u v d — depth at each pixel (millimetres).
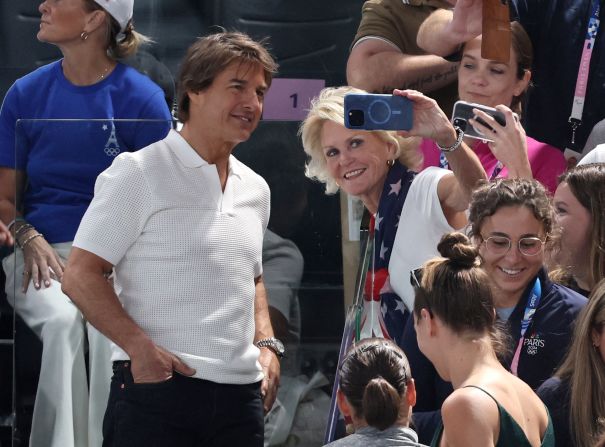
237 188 14789
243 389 14414
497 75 18078
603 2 18906
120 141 16469
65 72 18672
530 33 19094
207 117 14336
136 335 13828
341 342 16609
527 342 14180
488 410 11516
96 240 13953
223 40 14375
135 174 14070
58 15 18312
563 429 12977
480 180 15375
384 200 16219
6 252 17062
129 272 14156
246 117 14469
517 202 14266
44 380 16297
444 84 19469
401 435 11906
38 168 16562
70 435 16266
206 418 14102
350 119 15664
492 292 12469
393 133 16297
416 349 14312
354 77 19578
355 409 12117
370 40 19469
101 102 18547
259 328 15688
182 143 14375
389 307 16141
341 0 21156
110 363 16203
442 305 12250
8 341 18156
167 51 20906
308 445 16719
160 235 14070
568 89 19109
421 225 15883
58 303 16375
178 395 13930
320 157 16703
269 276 16812
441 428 12391
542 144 17984
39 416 16281
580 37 18969
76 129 16438
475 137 16188
